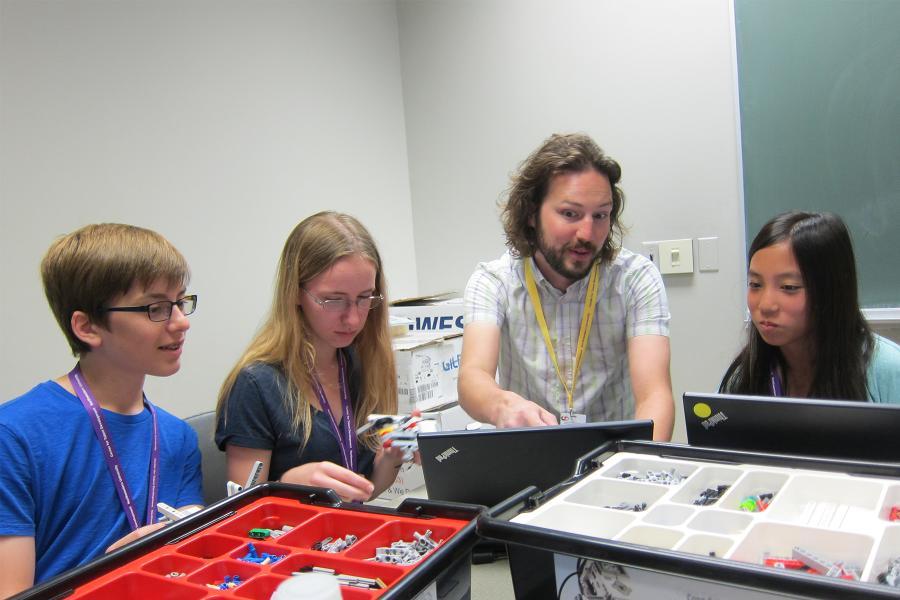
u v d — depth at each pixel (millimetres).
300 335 1283
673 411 1350
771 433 795
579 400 1572
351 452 1326
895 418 712
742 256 2143
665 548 560
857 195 1938
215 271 2115
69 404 1073
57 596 584
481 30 2643
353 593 561
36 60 1675
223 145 2145
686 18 2162
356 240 1258
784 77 2004
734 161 2125
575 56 2410
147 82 1924
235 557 677
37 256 1682
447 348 2186
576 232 1364
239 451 1241
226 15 2152
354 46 2660
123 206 1866
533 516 652
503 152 2645
